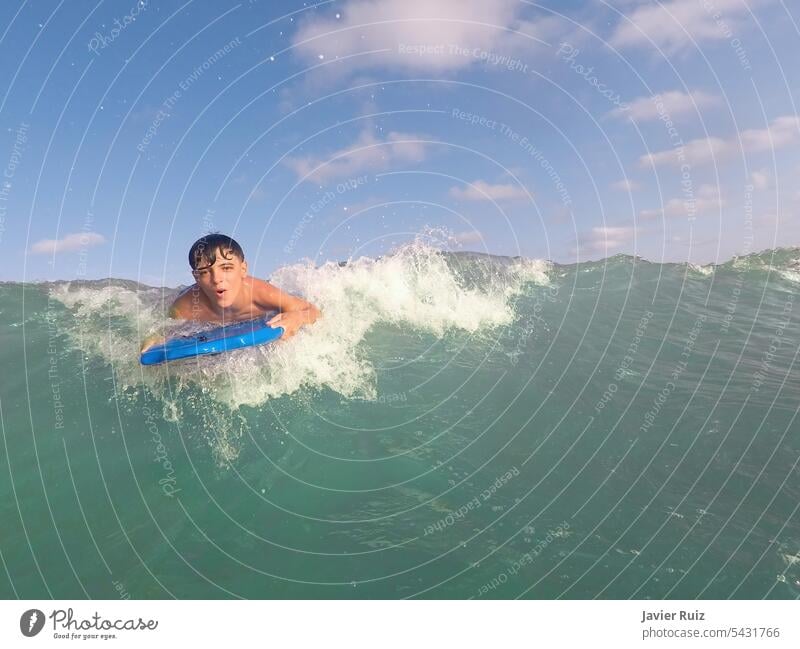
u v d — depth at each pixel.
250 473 4.46
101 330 6.92
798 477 4.37
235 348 6.19
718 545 3.71
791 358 7.02
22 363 6.03
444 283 8.85
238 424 5.13
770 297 9.52
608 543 3.76
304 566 3.57
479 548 3.71
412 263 8.85
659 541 3.75
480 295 8.84
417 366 6.65
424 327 7.73
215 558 3.62
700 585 3.42
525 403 5.80
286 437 4.99
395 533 3.85
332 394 5.83
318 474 4.51
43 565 3.52
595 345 7.50
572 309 8.83
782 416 5.39
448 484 4.42
